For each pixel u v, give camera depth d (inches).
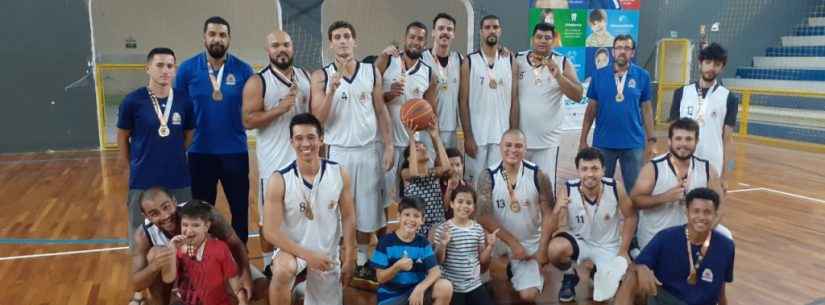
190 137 138.0
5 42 319.6
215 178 149.0
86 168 287.4
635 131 177.5
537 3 404.2
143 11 582.2
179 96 133.6
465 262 123.5
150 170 130.9
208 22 141.1
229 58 147.6
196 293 111.8
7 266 154.6
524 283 136.1
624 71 176.9
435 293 115.4
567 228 138.7
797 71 458.0
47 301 132.3
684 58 460.4
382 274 117.3
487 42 164.4
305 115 114.4
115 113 478.9
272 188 114.7
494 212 138.3
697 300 111.7
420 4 641.0
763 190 248.7
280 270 112.4
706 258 110.4
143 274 111.7
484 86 164.6
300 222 117.0
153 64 128.8
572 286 137.9
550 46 165.8
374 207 148.4
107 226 191.6
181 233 112.0
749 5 486.0
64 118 336.5
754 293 139.4
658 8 446.0
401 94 150.2
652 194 136.2
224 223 119.6
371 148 146.6
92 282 144.1
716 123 161.5
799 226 195.5
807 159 326.0
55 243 174.1
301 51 371.9
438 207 144.1
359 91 143.2
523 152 135.2
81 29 332.8
